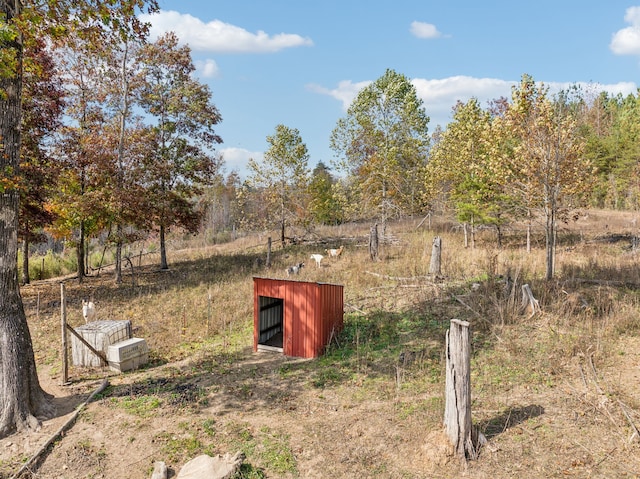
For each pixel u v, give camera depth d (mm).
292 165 30219
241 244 34031
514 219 23422
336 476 7121
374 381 10102
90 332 11844
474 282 15641
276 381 10570
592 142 48031
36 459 7738
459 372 7211
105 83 22625
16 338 8773
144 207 22031
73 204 19766
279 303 14133
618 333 10953
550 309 12688
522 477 6715
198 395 9953
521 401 8633
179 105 25234
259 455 7707
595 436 7410
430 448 7332
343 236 31469
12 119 8867
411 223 35094
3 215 8750
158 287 20594
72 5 9914
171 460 7652
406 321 13273
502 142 18438
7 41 8719
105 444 8195
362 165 28797
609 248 21109
